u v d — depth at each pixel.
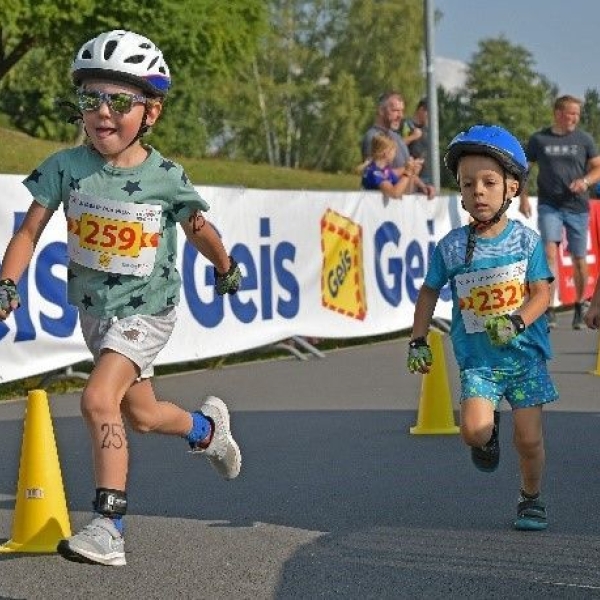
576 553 5.84
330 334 14.14
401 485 7.39
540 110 108.44
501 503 6.89
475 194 6.12
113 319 5.70
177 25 44.81
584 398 10.75
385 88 104.56
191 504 6.95
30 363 10.66
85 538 5.23
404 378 12.19
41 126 62.88
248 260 12.97
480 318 6.14
